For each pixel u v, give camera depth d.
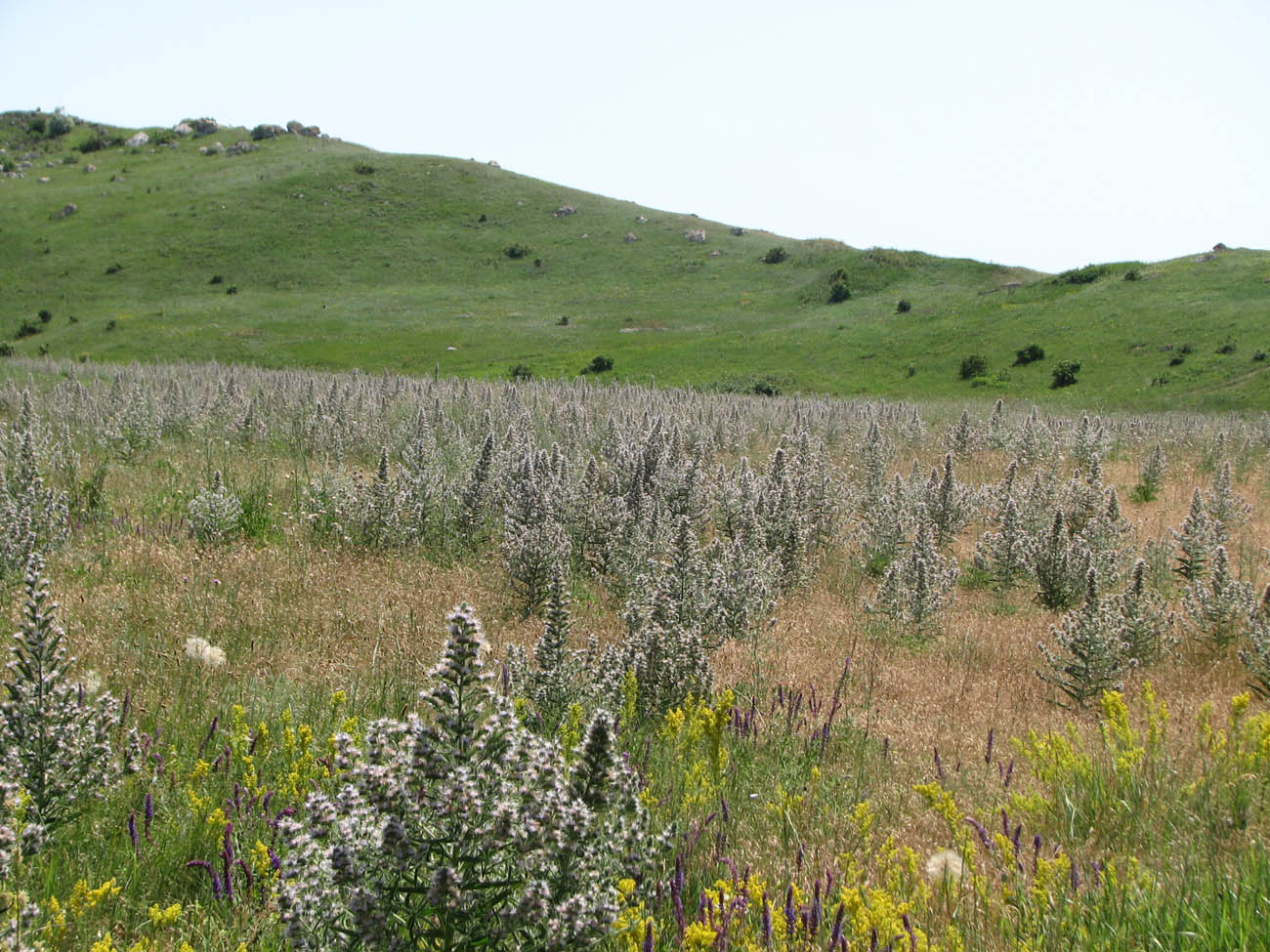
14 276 107.06
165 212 129.12
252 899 4.09
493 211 136.12
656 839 4.02
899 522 14.34
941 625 10.80
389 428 21.08
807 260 117.12
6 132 173.12
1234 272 73.62
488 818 3.32
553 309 101.00
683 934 3.85
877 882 4.75
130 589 9.10
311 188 138.38
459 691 3.47
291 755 5.40
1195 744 6.74
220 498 11.45
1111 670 8.20
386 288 109.31
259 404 23.50
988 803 5.95
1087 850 5.18
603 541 12.20
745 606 9.72
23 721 4.80
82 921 3.87
